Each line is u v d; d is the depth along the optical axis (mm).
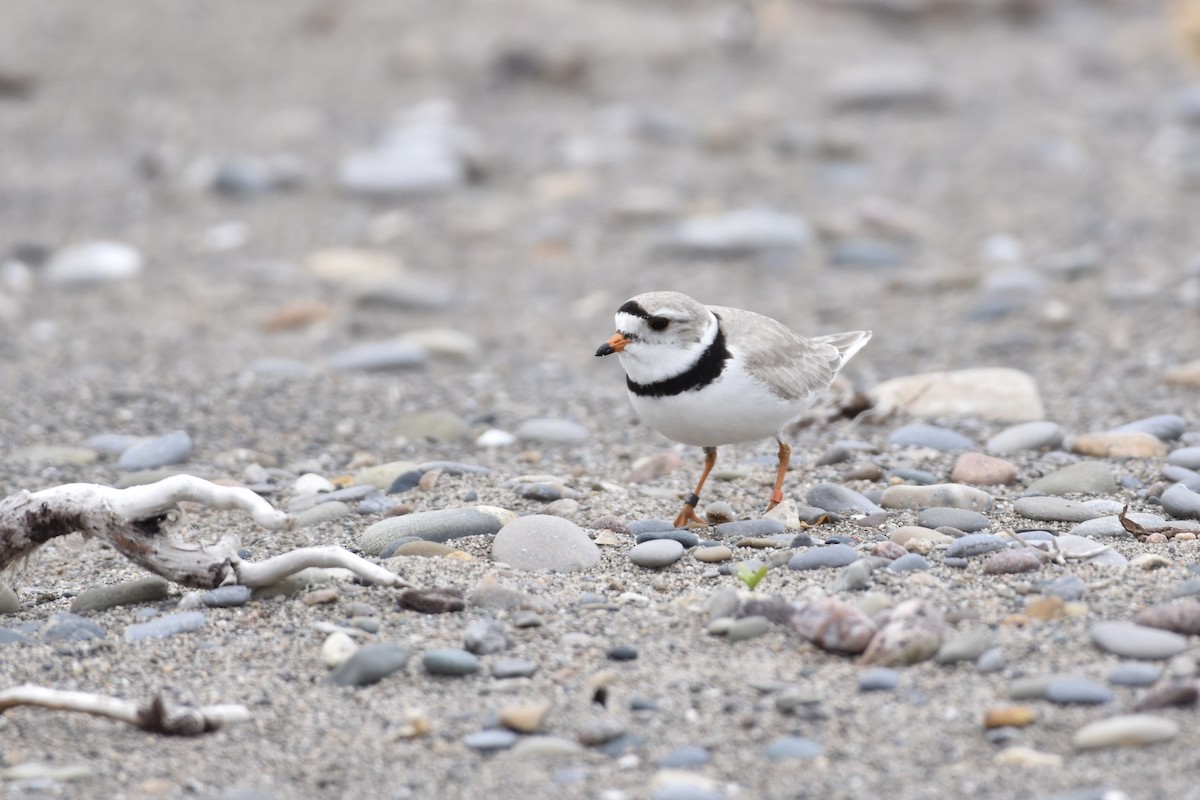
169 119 22453
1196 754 5633
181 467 10625
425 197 19531
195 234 18188
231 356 14062
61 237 17859
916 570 7672
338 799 5707
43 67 24234
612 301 15938
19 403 12211
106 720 6359
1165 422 10453
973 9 29000
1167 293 14648
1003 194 19047
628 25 26344
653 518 8922
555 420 11625
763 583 7617
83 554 8758
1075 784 5484
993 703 6164
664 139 21516
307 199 19469
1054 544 7859
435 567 7949
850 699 6277
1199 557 7785
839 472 9852
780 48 25969
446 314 15656
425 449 11125
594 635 7051
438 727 6227
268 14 26484
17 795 5676
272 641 7098
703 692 6422
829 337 9750
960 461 9680
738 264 17031
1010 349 13492
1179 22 26406
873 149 21078
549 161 20781
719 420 8242
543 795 5664
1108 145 21062
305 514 9219
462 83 24188
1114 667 6379
